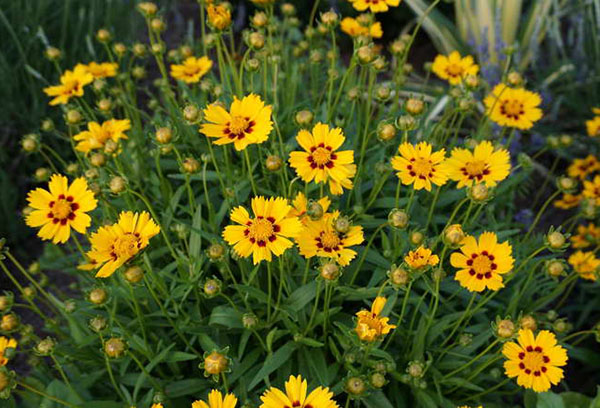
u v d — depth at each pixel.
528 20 0.97
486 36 0.92
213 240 0.52
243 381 0.49
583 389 0.66
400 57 0.63
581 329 0.71
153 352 0.52
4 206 0.78
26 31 0.84
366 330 0.42
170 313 0.54
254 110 0.49
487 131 0.84
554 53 0.97
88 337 0.51
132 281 0.44
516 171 0.85
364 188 0.59
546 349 0.45
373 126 0.66
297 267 0.56
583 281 0.73
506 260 0.47
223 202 0.58
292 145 0.58
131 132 0.68
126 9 1.02
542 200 0.86
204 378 0.53
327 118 0.59
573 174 0.76
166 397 0.50
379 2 0.60
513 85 0.61
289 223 0.45
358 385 0.43
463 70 0.67
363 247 0.55
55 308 0.73
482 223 0.67
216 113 0.49
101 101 0.61
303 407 0.40
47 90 0.63
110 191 0.50
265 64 0.58
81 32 0.93
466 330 0.54
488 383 0.55
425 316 0.50
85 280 0.61
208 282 0.47
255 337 0.53
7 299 0.48
